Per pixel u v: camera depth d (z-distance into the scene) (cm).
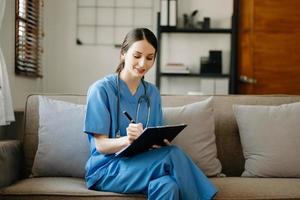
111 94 173
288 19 361
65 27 375
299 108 202
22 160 199
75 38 376
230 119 211
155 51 173
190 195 147
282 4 361
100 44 377
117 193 157
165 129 149
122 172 155
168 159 150
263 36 363
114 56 377
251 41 363
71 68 376
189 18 373
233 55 359
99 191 159
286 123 197
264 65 364
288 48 362
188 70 360
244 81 363
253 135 197
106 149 159
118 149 157
